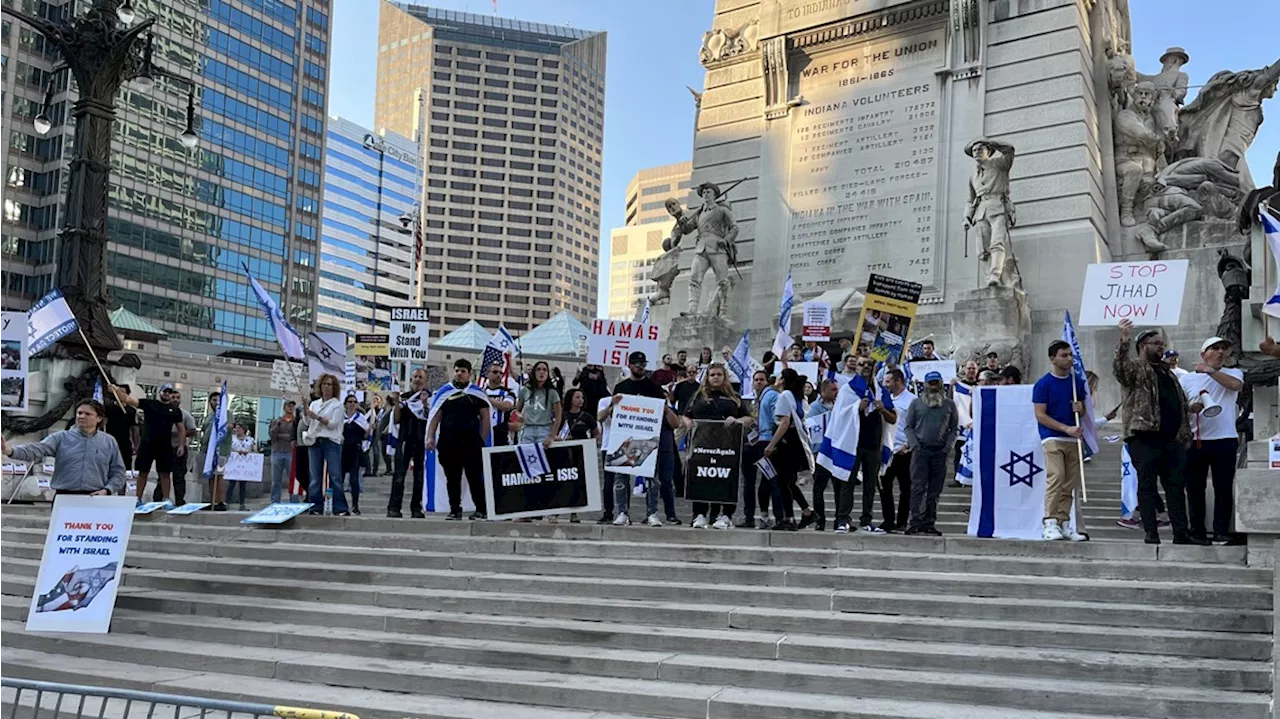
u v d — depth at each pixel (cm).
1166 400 1057
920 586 988
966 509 1505
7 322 1401
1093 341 2472
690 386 1653
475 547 1213
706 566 1069
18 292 7581
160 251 7962
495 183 17888
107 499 1058
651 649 916
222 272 8488
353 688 879
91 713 811
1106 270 1202
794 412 1277
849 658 863
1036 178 2633
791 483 1291
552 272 17900
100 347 2091
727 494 1276
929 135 2769
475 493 1359
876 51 2898
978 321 2445
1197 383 1173
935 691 796
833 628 923
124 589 1177
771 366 2036
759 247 2988
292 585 1122
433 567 1170
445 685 858
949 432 1205
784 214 2962
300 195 9275
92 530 1050
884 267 2764
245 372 6038
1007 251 2475
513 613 1022
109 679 894
